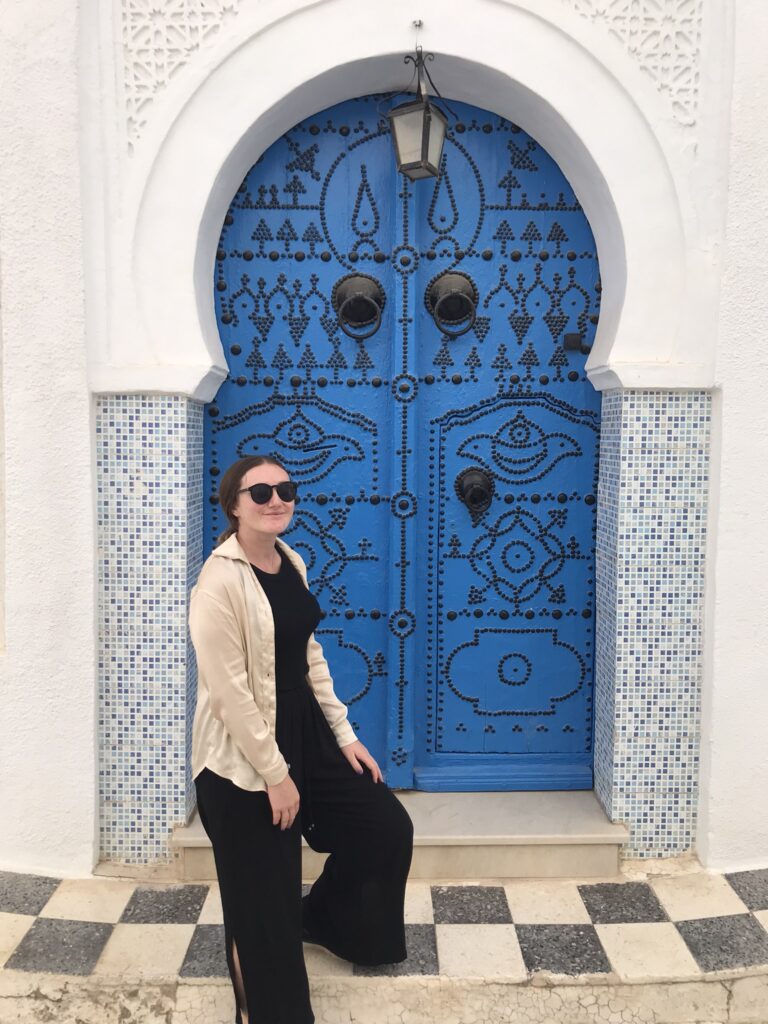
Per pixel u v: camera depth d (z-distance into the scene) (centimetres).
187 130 300
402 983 256
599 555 344
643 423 312
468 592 354
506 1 297
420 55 296
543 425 347
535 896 303
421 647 354
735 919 287
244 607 213
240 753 216
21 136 289
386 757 353
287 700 229
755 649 309
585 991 257
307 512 348
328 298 340
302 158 334
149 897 300
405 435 341
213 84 298
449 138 336
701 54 299
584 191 328
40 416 298
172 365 303
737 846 316
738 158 295
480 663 356
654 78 301
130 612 311
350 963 264
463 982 257
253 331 341
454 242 340
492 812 333
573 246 340
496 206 338
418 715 356
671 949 272
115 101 296
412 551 345
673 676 319
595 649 352
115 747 315
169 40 296
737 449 304
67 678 305
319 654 252
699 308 306
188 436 311
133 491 308
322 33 298
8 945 272
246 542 223
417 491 347
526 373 345
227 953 232
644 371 306
